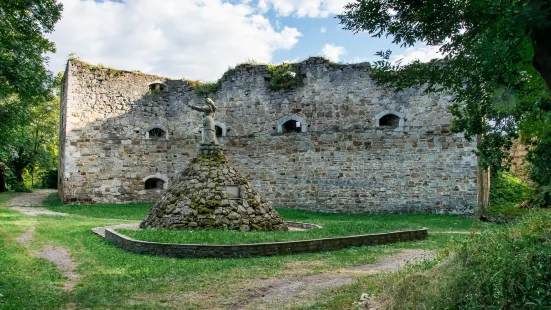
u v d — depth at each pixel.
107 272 7.95
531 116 9.20
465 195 19.42
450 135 19.86
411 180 20.20
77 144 22.02
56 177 33.69
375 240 11.31
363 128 21.09
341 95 21.98
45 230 13.06
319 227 12.95
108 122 22.89
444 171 19.81
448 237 12.80
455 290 4.98
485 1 4.95
